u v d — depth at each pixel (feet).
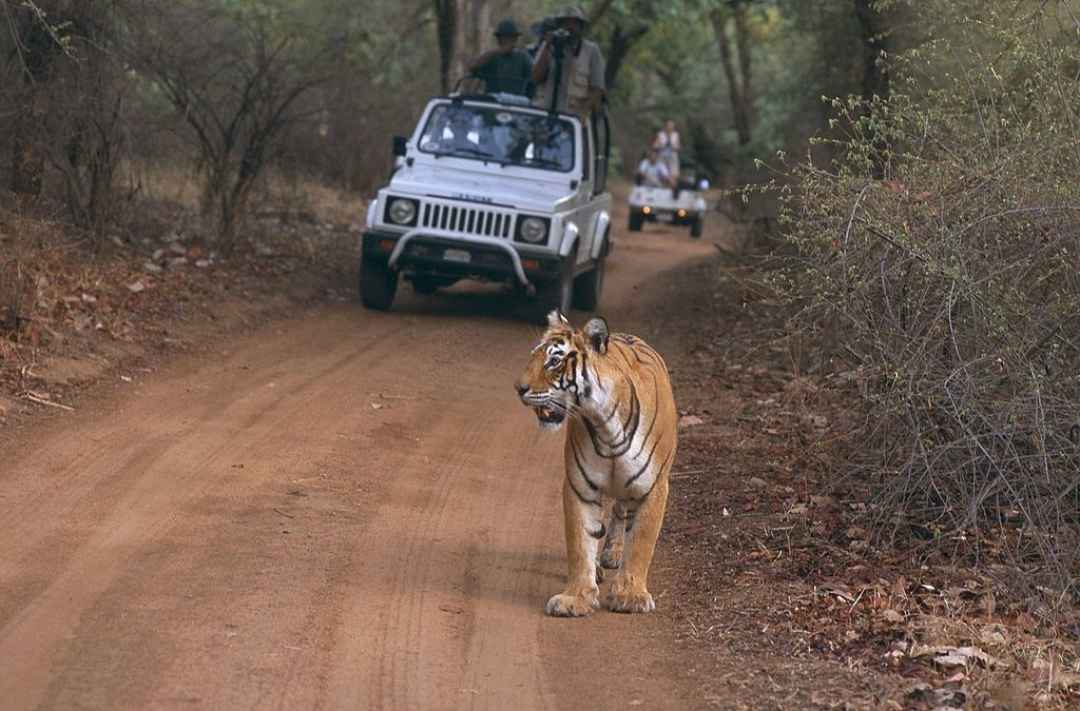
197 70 51.65
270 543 24.14
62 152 45.37
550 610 21.72
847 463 28.14
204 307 44.29
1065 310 24.22
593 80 54.49
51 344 35.86
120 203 49.62
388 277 49.42
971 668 19.65
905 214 25.45
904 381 24.41
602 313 55.36
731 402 37.73
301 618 20.76
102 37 44.93
